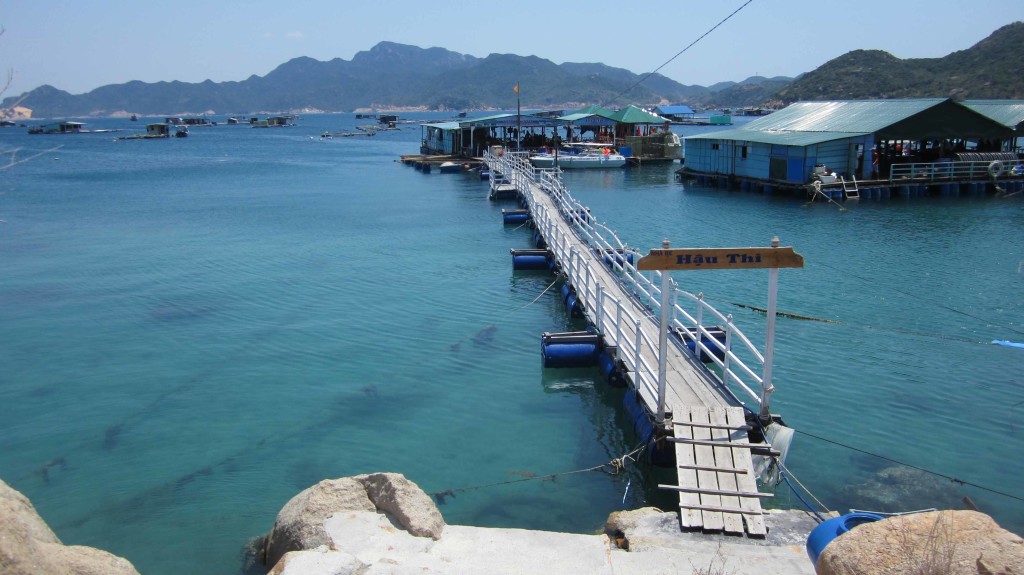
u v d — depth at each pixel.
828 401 15.18
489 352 18.77
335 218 41.62
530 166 54.00
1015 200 43.09
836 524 7.94
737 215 39.44
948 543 6.06
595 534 10.25
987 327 19.67
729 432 11.48
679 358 15.03
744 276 25.48
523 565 8.44
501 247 32.44
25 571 6.45
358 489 9.68
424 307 22.86
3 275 27.84
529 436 14.11
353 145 125.69
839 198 44.22
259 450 13.74
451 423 14.72
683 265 11.34
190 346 19.58
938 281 24.36
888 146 51.03
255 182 63.16
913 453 13.04
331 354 18.75
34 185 61.16
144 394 16.45
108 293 25.11
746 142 50.97
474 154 77.94
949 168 45.66
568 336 17.17
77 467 13.25
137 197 52.53
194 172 73.75
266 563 9.64
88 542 10.92
